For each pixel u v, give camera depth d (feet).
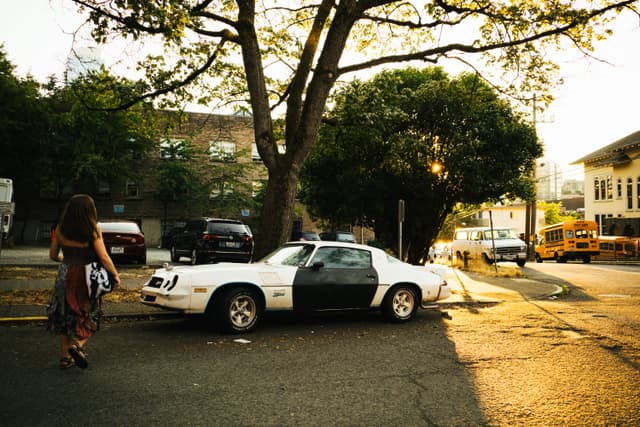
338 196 67.21
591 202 146.20
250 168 115.55
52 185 107.04
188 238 56.65
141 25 28.71
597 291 44.91
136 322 25.48
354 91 41.45
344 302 25.71
